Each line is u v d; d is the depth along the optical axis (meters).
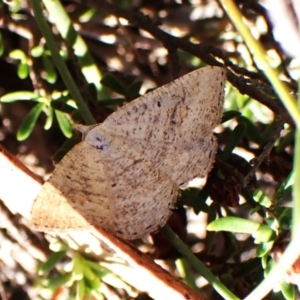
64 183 0.10
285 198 0.11
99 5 0.14
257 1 0.14
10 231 0.14
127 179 0.10
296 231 0.06
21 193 0.10
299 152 0.06
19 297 0.15
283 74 0.14
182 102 0.10
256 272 0.12
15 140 0.15
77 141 0.12
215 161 0.11
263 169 0.13
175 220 0.12
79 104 0.12
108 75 0.13
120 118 0.10
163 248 0.12
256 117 0.14
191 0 0.16
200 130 0.10
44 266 0.12
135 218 0.10
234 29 0.15
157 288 0.10
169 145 0.10
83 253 0.12
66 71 0.12
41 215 0.09
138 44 0.15
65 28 0.13
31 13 0.14
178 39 0.13
